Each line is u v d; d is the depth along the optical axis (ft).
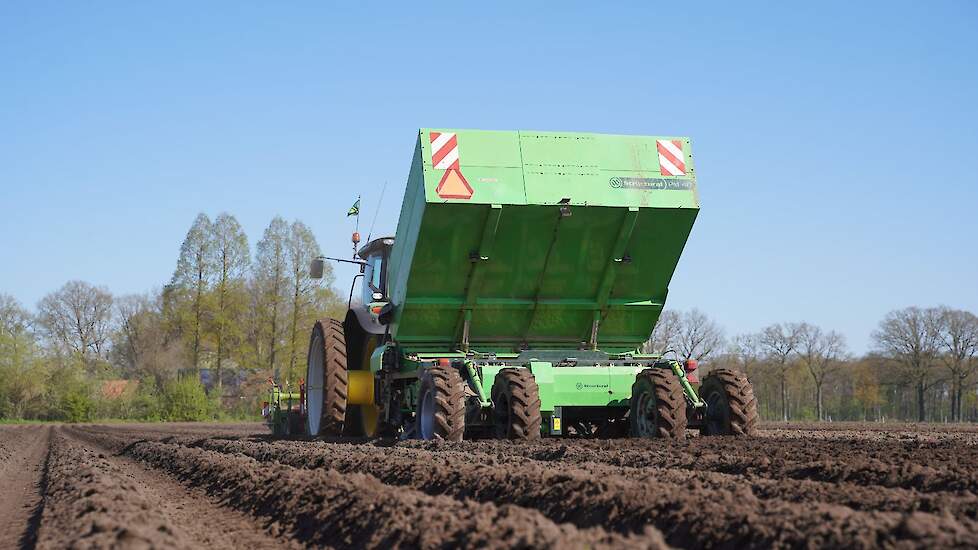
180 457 50.88
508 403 39.75
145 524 24.09
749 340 214.28
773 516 17.89
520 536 17.21
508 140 42.09
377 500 24.63
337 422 50.83
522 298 44.47
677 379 39.60
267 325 196.75
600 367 42.09
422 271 43.06
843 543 15.69
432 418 40.86
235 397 202.80
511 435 39.06
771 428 90.12
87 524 23.84
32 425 182.09
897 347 209.36
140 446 68.54
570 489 23.56
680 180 43.29
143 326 241.76
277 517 29.04
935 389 212.64
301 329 196.34
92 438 101.81
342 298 204.85
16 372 207.82
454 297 44.11
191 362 197.57
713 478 25.02
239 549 24.38
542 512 23.44
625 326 46.03
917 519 16.16
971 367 204.33
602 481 23.22
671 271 44.78
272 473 34.17
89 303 259.39
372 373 51.62
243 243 201.26
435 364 41.70
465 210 41.37
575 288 44.55
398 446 41.16
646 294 45.32
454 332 45.24
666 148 43.52
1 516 33.96
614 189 42.55
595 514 21.70
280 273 197.88
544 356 43.88
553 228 42.60
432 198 40.75
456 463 30.89
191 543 22.63
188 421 189.78
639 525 20.25
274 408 71.20
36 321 255.91
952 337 205.67
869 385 226.17
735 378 40.60
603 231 43.06
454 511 21.61
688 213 43.14
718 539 17.93
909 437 55.62
